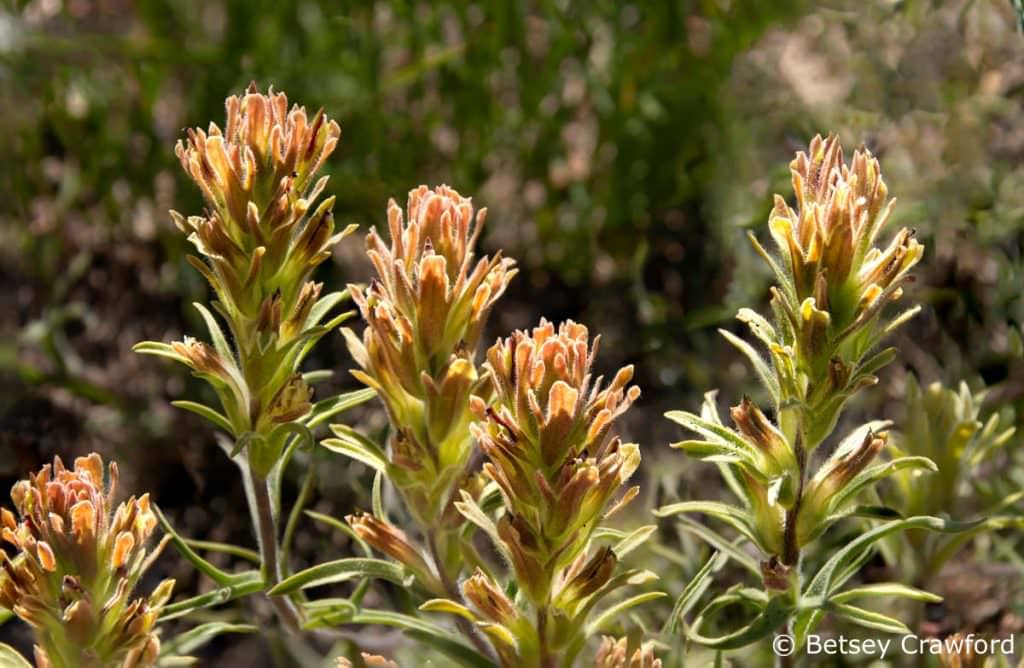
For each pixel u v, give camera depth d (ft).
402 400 1.70
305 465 2.40
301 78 2.88
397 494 2.16
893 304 2.35
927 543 1.99
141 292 2.82
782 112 2.59
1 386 2.58
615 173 2.94
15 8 2.90
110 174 2.90
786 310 1.65
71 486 1.65
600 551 1.63
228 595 1.85
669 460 2.27
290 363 1.77
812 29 2.63
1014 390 2.27
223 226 1.72
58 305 2.74
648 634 1.93
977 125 2.38
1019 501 2.11
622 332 2.77
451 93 2.96
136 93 2.95
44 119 2.93
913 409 2.00
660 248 2.90
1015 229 2.35
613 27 2.96
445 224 1.66
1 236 2.90
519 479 1.59
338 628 2.06
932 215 2.35
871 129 2.43
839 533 2.08
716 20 2.85
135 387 2.64
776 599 1.70
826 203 1.64
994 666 1.91
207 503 2.48
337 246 2.82
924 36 2.43
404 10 2.94
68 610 1.63
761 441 1.66
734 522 1.70
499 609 1.65
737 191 2.64
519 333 1.61
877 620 1.67
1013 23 2.40
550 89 2.96
